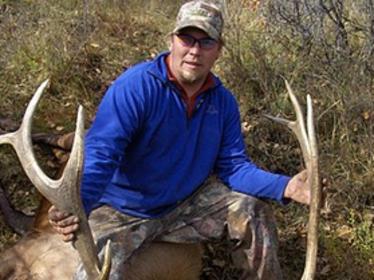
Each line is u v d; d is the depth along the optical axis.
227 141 2.72
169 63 2.55
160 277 2.67
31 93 4.02
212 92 2.64
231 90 4.17
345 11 4.67
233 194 2.69
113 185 2.63
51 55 4.18
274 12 4.57
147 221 2.63
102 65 4.37
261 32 4.49
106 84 4.25
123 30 4.80
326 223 3.47
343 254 3.27
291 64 4.26
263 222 2.66
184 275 2.74
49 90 4.07
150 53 4.63
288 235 3.38
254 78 4.16
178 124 2.57
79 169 2.15
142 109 2.50
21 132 2.23
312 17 4.46
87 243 2.19
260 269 2.63
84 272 2.45
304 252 3.30
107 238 2.57
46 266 2.64
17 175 3.50
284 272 3.21
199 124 2.62
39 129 3.79
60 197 2.17
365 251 3.31
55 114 3.93
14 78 4.09
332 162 3.74
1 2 4.76
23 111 3.91
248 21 4.67
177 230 2.68
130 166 2.59
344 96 3.99
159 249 2.66
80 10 4.80
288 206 3.47
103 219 2.62
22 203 3.39
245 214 2.64
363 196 3.62
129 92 2.49
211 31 2.48
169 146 2.58
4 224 3.23
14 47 4.22
